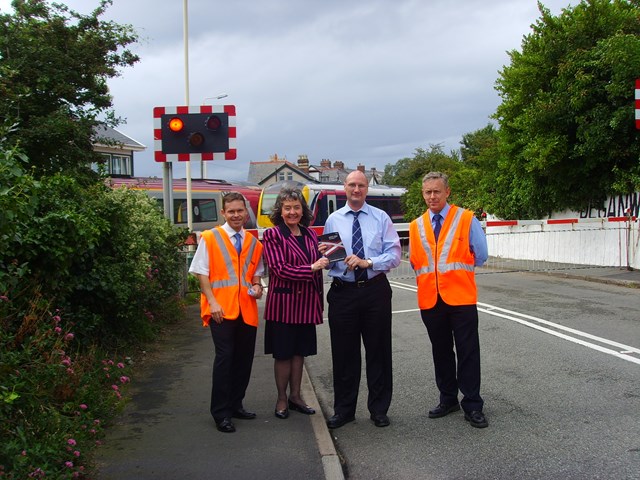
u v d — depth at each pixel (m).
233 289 5.13
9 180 4.02
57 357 4.51
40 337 4.30
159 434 4.84
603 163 15.92
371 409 5.27
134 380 6.36
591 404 5.45
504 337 8.29
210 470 4.16
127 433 4.86
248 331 5.23
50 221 5.20
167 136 10.59
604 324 8.98
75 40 10.10
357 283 5.11
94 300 6.35
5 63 9.12
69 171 8.83
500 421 5.16
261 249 5.41
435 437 4.90
